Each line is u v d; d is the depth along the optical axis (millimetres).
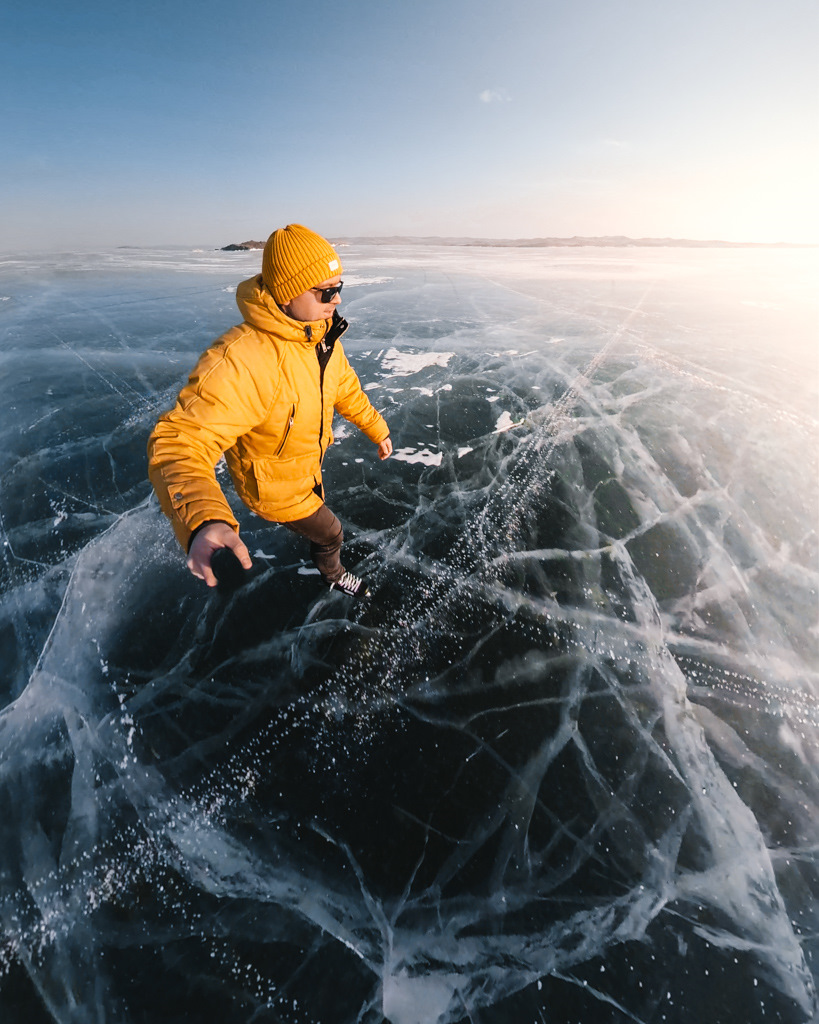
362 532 2584
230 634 2059
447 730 1760
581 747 1730
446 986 1227
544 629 2115
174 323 6188
